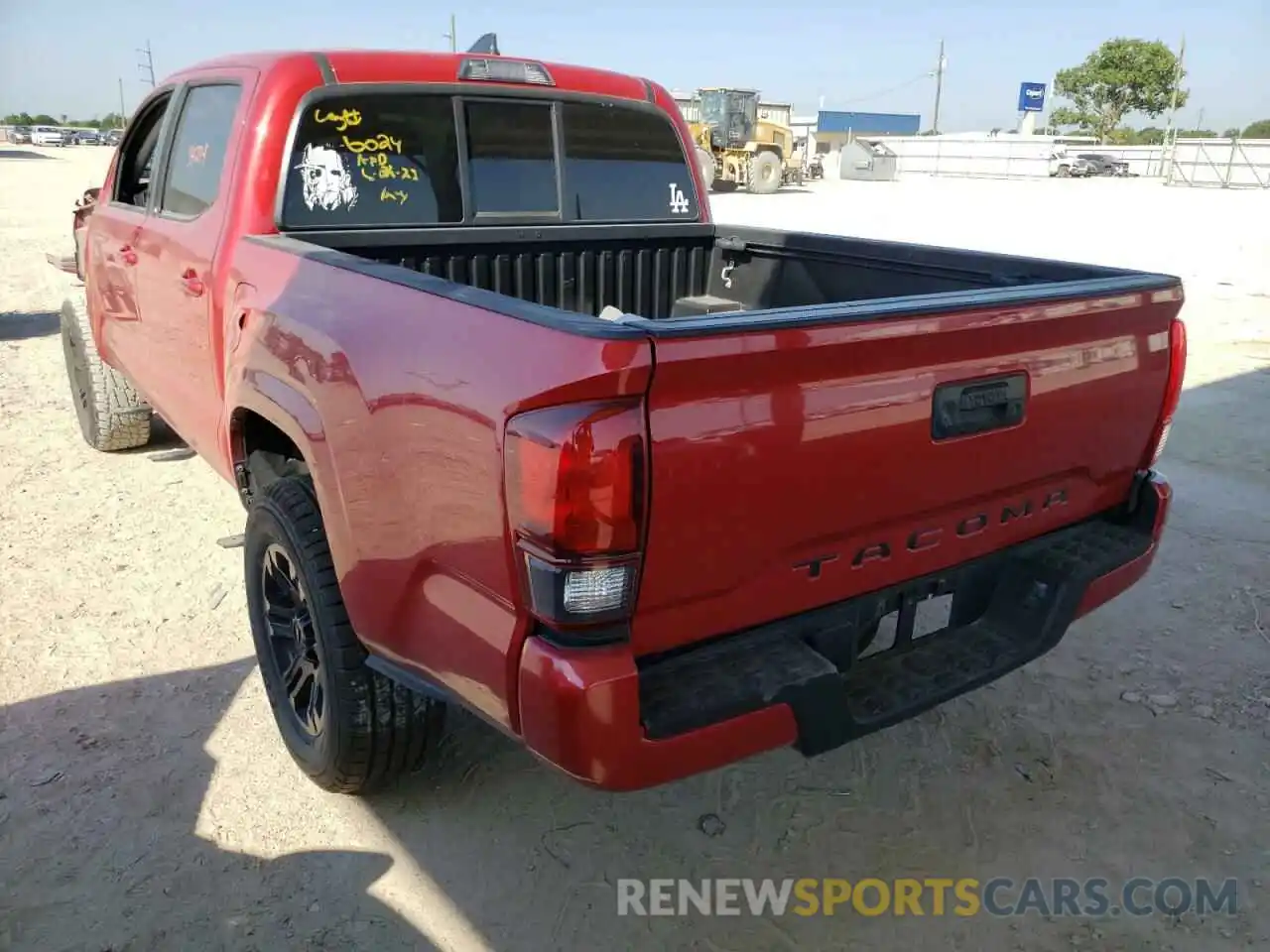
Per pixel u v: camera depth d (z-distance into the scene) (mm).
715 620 2080
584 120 4047
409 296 2260
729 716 2004
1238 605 4238
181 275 3568
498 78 3766
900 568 2371
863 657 2500
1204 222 20969
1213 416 6902
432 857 2742
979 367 2301
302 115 3309
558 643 1913
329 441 2428
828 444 2078
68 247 14906
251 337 2877
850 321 2004
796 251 4047
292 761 3123
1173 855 2814
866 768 3184
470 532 2023
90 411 5566
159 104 4223
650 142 4277
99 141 82750
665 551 1916
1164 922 2572
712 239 4484
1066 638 3988
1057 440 2559
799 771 3166
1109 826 2926
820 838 2867
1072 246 16281
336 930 2480
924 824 2932
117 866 2664
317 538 2689
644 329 1780
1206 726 3404
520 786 3033
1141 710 3494
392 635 2373
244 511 4996
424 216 3668
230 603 4066
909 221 20984
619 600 1880
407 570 2250
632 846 2812
